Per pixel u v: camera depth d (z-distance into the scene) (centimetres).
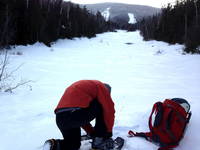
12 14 1430
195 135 377
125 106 525
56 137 384
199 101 527
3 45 1308
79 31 2589
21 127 419
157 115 370
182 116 360
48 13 1891
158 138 360
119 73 955
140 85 758
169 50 1661
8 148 352
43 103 548
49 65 1040
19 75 811
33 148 353
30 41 1573
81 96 302
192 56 1295
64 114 298
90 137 349
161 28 2367
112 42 2548
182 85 765
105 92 311
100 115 315
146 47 2041
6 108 505
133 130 409
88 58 1357
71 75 877
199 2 1992
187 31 1678
